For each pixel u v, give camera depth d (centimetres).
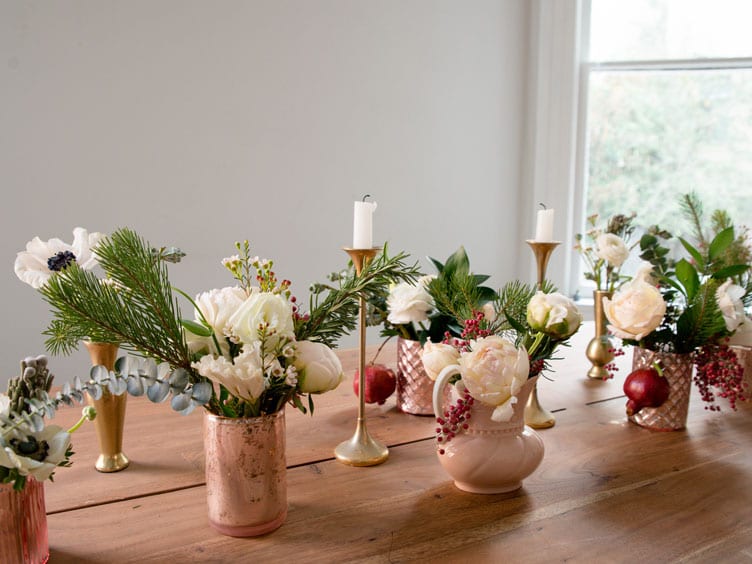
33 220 223
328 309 94
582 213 310
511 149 307
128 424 127
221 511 86
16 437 73
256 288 92
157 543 85
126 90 231
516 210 313
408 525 91
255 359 79
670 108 296
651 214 303
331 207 272
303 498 98
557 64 295
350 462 110
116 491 99
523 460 97
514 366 88
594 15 298
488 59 296
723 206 294
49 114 221
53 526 89
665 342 128
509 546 85
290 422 130
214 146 247
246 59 249
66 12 219
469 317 113
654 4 293
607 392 152
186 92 240
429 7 281
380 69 274
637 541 87
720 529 90
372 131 276
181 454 113
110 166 232
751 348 145
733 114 289
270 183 259
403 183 286
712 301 119
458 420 95
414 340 133
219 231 252
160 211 242
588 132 306
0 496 73
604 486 103
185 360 85
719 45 288
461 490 101
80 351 235
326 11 261
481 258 308
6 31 212
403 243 289
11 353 224
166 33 235
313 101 263
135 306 83
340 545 85
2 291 221
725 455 116
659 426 127
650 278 142
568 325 95
